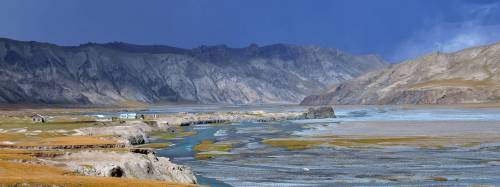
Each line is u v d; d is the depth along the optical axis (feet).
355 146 439.22
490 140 465.47
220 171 316.60
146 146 464.65
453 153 382.63
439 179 276.82
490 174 290.97
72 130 510.17
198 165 343.67
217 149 437.17
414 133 556.10
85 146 348.59
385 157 366.84
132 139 483.51
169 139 542.57
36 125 593.83
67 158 270.87
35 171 210.79
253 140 518.78
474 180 273.95
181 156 393.09
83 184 172.14
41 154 271.69
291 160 361.30
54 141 367.45
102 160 267.80
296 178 288.51
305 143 470.39
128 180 189.16
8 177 178.60
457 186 257.75
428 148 415.64
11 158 239.71
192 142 505.66
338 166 330.13
